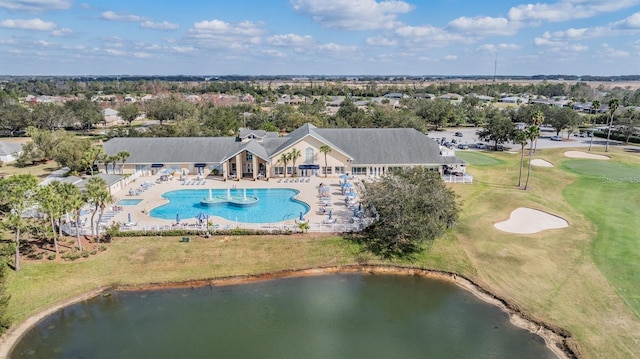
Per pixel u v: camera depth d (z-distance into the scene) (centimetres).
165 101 18300
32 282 4103
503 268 4472
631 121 12206
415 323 3647
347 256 4750
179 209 6175
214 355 3219
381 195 4894
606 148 10844
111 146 8331
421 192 4819
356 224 5306
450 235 5241
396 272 4541
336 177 7938
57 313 3791
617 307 3691
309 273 4500
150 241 4947
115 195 6800
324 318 3719
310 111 16688
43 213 4722
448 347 3316
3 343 3372
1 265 3512
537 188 7294
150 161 8106
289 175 8031
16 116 13700
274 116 14725
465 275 4406
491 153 10612
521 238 5119
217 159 8175
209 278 4350
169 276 4347
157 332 3506
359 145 8281
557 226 5475
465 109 18500
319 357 3198
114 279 4275
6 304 3325
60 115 14562
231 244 4903
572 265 4438
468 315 3756
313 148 7888
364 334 3488
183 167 8188
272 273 4469
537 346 3312
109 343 3362
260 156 7625
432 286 4272
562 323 3544
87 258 4556
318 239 5025
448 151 8356
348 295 4103
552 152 10600
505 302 3909
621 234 5166
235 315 3753
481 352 3247
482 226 5484
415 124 12694
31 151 9269
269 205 6353
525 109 15188
